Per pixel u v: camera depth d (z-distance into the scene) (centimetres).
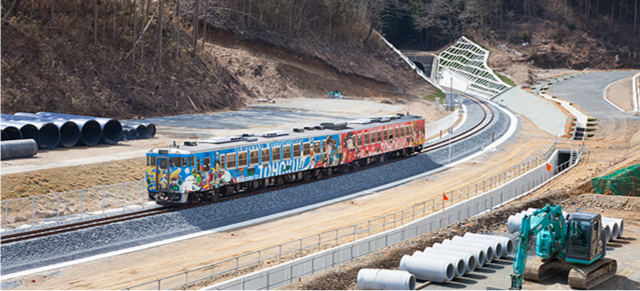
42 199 3509
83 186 3925
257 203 3912
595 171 5338
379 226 3569
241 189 4197
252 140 4172
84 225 3136
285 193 4156
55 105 6731
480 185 4809
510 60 15875
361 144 5128
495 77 13775
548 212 2655
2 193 3481
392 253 2989
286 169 4356
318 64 11850
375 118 5738
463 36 17600
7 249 2723
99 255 2897
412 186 4803
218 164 3812
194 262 2869
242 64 10625
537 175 5244
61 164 4131
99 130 5228
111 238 3070
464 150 6300
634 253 3284
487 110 9506
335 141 4819
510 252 3231
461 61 16112
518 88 11819
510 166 5575
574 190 4731
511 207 4088
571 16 18550
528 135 7225
